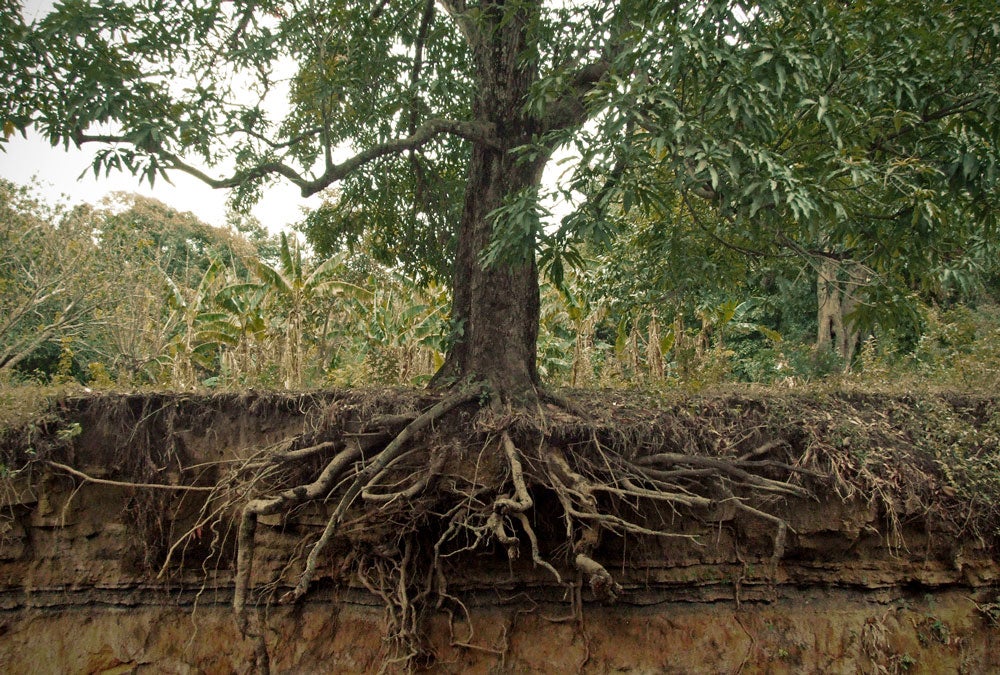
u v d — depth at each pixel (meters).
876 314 7.90
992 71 6.47
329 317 12.34
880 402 8.72
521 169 7.99
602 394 8.66
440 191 10.77
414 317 13.91
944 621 7.91
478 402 7.57
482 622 7.43
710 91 5.84
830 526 7.78
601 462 7.23
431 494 7.21
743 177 5.98
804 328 17.89
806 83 5.88
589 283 11.59
